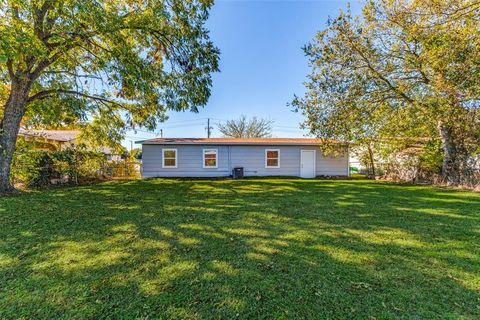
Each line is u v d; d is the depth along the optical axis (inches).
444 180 418.6
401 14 353.1
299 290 87.9
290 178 561.6
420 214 201.8
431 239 141.1
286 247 128.7
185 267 105.1
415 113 428.8
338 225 169.5
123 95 376.8
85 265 106.4
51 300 81.4
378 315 74.5
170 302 80.6
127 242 134.1
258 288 89.0
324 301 81.4
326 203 249.4
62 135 686.5
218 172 592.7
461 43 275.0
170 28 307.9
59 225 164.9
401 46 399.9
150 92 313.7
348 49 410.6
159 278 95.7
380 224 172.1
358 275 98.9
